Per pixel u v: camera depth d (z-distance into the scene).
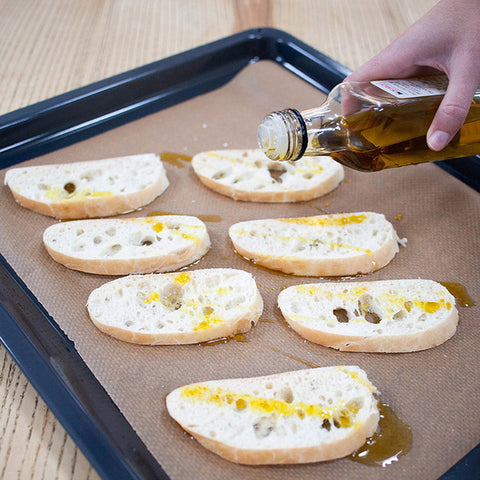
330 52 0.78
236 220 0.60
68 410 0.46
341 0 0.87
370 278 0.55
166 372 0.49
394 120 0.53
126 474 0.43
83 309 0.52
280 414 0.46
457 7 0.55
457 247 0.57
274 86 0.72
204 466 0.45
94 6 0.86
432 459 0.45
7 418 0.48
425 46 0.56
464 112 0.50
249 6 0.86
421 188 0.61
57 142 0.66
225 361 0.50
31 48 0.78
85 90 0.67
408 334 0.50
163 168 0.62
